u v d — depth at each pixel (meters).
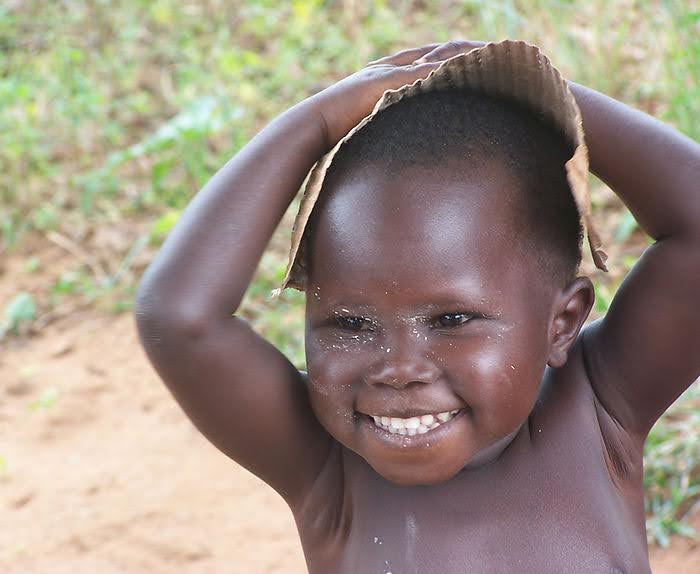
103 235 14.79
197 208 5.85
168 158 15.28
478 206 5.52
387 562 6.05
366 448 5.60
